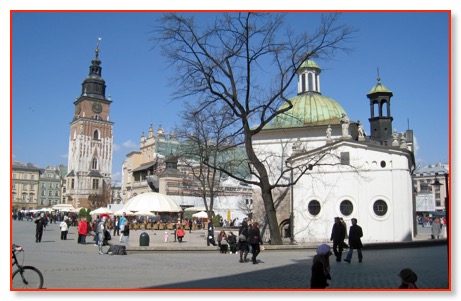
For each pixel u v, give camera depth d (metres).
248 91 28.00
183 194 74.44
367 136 53.38
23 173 156.50
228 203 77.06
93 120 130.38
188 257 22.61
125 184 108.00
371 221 34.16
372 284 12.51
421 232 53.59
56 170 167.00
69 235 41.62
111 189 131.62
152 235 46.59
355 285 12.31
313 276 8.49
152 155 99.44
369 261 19.03
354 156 35.53
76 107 135.50
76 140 129.75
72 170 129.38
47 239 35.19
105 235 28.52
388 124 51.59
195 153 38.38
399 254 22.50
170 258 21.95
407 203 33.53
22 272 10.87
